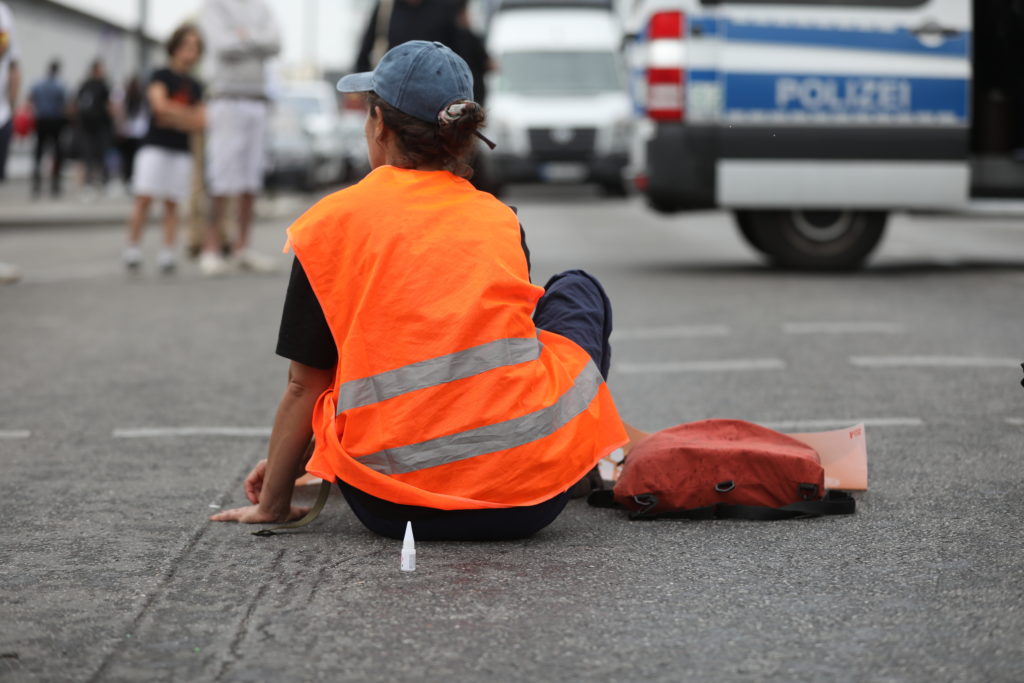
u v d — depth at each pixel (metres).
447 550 5.72
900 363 10.48
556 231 24.89
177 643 4.60
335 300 5.64
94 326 12.84
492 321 5.64
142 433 8.26
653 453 6.23
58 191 37.62
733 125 15.64
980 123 17.75
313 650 4.52
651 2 16.06
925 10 15.65
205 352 11.40
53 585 5.25
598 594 5.10
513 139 34.50
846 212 16.69
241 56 17.16
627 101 35.19
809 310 13.43
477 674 4.29
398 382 5.61
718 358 10.77
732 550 5.68
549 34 36.38
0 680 4.26
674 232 24.83
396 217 5.66
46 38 57.75
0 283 16.42
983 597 5.01
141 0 48.34
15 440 8.05
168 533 6.01
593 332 6.07
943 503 6.40
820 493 6.17
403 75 5.76
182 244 22.73
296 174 37.41
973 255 19.80
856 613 4.86
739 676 4.26
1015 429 8.10
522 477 5.65
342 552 5.69
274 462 6.05
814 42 15.58
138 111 40.31
